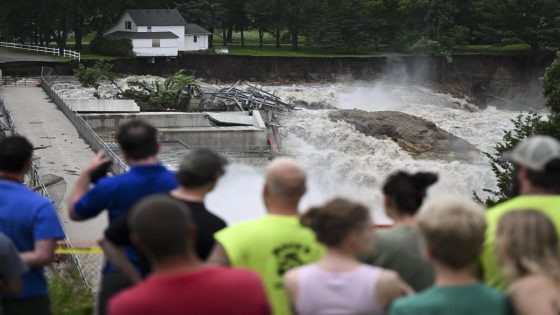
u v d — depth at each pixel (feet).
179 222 18.21
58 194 93.45
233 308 18.26
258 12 434.71
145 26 391.24
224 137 184.24
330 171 197.26
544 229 19.49
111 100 208.44
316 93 339.98
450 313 18.47
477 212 18.94
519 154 23.85
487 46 456.86
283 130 214.28
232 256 22.91
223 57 393.09
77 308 39.55
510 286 19.74
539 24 419.54
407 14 438.40
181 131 180.65
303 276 20.62
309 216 21.80
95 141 139.85
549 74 119.85
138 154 27.20
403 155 208.23
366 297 20.07
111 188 26.76
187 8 429.38
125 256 25.41
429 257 19.13
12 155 28.19
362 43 431.43
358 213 20.38
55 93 219.00
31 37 409.08
